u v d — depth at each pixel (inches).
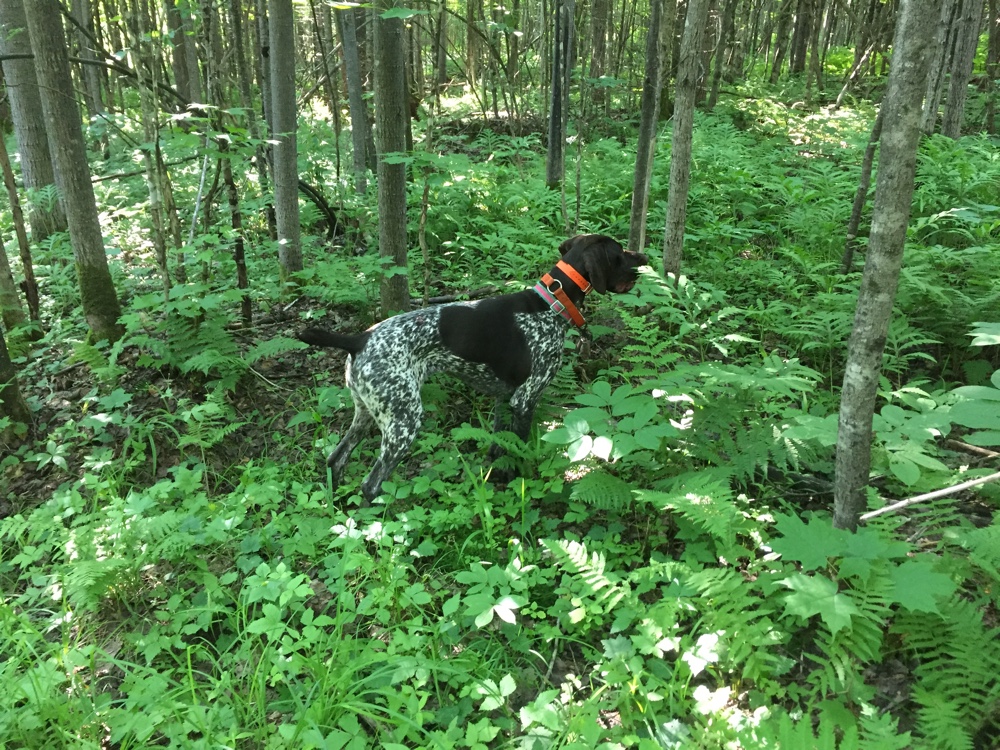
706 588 103.9
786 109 498.3
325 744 87.1
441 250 277.1
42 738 97.5
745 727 86.7
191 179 353.1
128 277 253.0
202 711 95.3
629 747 91.5
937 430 108.3
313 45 527.2
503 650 112.0
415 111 421.7
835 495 110.0
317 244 287.3
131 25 177.3
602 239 161.2
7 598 131.3
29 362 210.5
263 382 197.5
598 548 125.8
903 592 87.1
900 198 89.8
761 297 226.2
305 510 147.3
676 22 489.1
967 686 88.7
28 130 292.4
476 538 138.6
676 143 182.7
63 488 156.8
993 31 471.5
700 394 137.5
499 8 282.4
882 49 610.2
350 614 112.3
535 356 157.4
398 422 148.2
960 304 180.1
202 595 125.9
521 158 380.2
